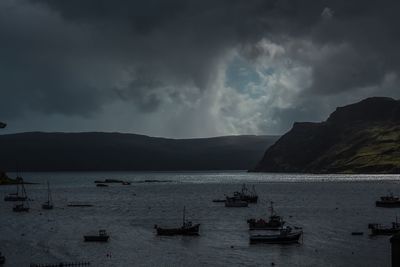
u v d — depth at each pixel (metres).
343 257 109.81
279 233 135.75
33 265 100.38
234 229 154.38
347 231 146.00
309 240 130.75
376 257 109.31
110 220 181.38
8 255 112.75
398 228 141.62
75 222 175.25
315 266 102.25
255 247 122.38
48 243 128.25
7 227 161.38
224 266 103.00
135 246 124.31
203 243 128.62
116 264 104.62
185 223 154.62
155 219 184.25
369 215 191.38
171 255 113.69
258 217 189.00
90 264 104.31
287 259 108.62
